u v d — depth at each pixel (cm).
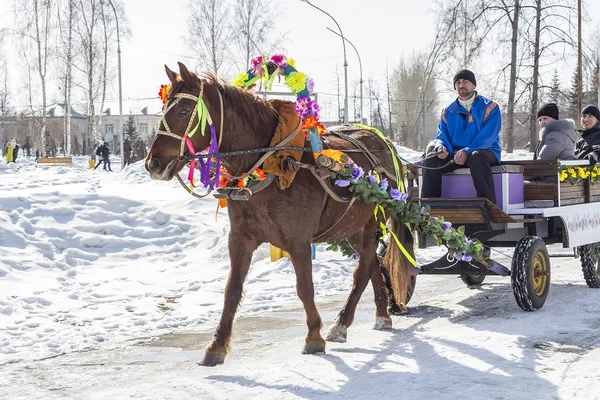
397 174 731
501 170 748
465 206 727
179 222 1313
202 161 551
